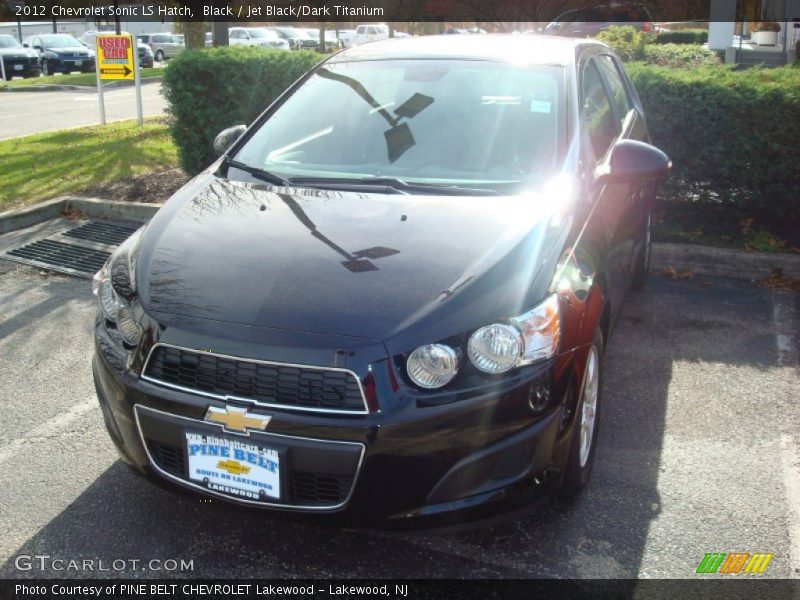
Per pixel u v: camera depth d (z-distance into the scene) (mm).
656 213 6863
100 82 12539
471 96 4016
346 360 2596
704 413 4047
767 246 6250
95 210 7406
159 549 3008
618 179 3727
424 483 2631
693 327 5137
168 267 3057
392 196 3490
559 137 3758
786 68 6738
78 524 3145
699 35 19188
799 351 4789
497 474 2719
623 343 4879
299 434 2607
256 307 2768
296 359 2611
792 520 3189
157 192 7789
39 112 15555
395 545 3035
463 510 2672
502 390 2656
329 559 2963
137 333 2885
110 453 3658
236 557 2971
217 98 7930
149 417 2807
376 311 2709
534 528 3129
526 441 2723
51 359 4633
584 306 3018
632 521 3176
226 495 2760
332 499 2676
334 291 2803
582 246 3256
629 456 3645
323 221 3270
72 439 3777
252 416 2629
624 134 4672
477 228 3170
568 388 2863
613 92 4898
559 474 2895
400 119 3977
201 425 2713
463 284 2818
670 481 3451
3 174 8664
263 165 3926
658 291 5789
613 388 4301
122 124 12773
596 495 3346
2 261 6273
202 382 2727
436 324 2674
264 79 7836
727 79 6266
